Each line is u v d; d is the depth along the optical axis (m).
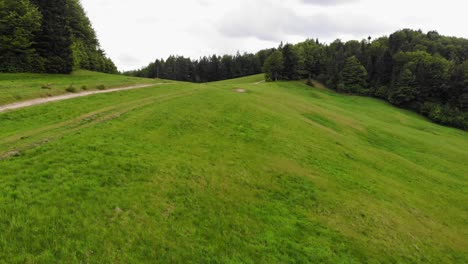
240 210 13.97
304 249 12.05
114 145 17.23
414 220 17.52
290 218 14.23
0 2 47.66
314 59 116.75
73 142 16.52
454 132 69.19
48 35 52.50
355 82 103.06
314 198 16.86
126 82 45.62
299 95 79.25
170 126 23.42
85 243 9.56
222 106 34.72
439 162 36.31
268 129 28.78
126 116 23.67
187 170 16.34
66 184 12.30
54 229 9.77
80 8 80.56
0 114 21.08
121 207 11.76
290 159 22.22
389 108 85.69
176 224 11.73
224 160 19.20
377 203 18.27
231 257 10.73
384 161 29.42
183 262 9.95
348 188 19.53
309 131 32.47
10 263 8.21
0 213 9.91
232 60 179.25
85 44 81.56
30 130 18.59
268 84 94.81
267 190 16.69
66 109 24.38
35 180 12.22
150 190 13.45
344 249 12.75
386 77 104.69
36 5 51.25
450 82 91.00
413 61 99.12
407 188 23.19
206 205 13.63
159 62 180.62
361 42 129.88
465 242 16.66
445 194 24.41
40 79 43.38
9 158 13.75
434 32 146.25
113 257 9.34
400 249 13.96
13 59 49.69
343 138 34.91
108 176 13.66
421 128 64.81
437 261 13.87
